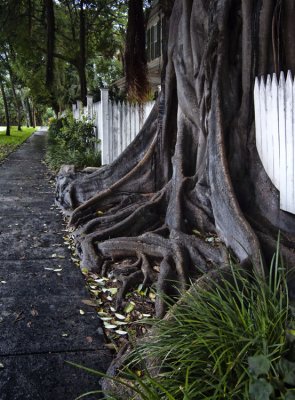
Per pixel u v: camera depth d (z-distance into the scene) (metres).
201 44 5.89
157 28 19.72
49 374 3.22
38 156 19.45
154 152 7.00
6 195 9.72
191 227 5.50
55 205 8.61
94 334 3.79
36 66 29.22
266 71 5.25
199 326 2.86
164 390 2.33
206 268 4.61
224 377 2.35
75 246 6.01
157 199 6.18
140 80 8.13
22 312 4.14
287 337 2.46
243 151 5.21
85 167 11.47
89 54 24.55
